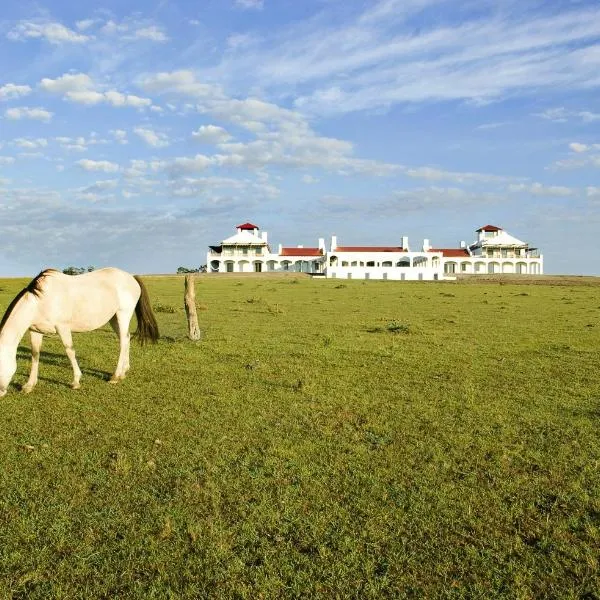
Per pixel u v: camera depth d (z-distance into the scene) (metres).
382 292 43.16
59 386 11.62
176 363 14.06
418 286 53.12
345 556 5.47
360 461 7.70
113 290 11.89
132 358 14.71
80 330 11.52
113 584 5.08
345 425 9.18
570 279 72.38
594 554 5.51
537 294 42.06
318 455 7.90
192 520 6.08
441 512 6.30
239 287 48.38
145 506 6.41
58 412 9.83
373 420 9.45
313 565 5.33
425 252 107.88
